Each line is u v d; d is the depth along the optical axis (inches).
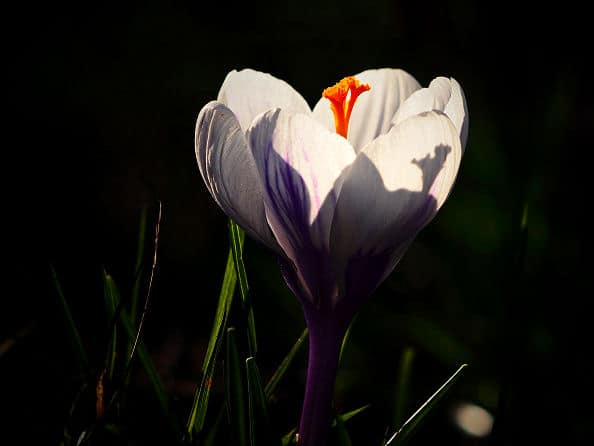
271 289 23.1
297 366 21.8
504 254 23.1
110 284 15.6
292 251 14.1
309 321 14.3
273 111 13.6
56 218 27.1
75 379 17.0
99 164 30.0
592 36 32.6
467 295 24.0
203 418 15.2
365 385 20.6
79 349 15.6
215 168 14.0
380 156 13.5
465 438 19.4
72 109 32.2
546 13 33.0
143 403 17.2
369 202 13.7
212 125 13.8
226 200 14.1
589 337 21.9
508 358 16.6
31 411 17.0
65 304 15.5
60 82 33.4
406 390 17.4
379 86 15.6
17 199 27.8
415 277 26.0
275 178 13.8
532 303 21.7
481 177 25.3
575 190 27.9
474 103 32.1
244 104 15.0
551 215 26.3
